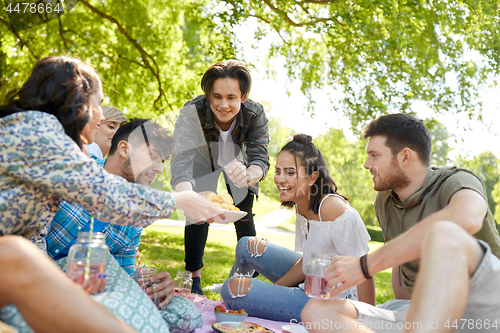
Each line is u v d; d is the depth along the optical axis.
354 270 1.61
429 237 1.27
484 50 9.19
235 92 2.80
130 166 2.01
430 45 9.20
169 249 7.04
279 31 9.41
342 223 2.35
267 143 3.26
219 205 2.24
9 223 1.38
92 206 1.45
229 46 8.51
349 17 7.64
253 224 3.40
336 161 9.45
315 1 8.29
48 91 1.46
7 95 1.51
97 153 2.90
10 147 1.34
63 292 1.11
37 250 1.14
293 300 2.31
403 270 2.16
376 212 2.36
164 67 9.59
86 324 1.11
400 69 8.88
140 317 1.43
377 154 2.08
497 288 1.33
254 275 3.42
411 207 2.08
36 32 7.20
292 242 8.68
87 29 8.94
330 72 9.38
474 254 1.28
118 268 1.66
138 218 1.53
